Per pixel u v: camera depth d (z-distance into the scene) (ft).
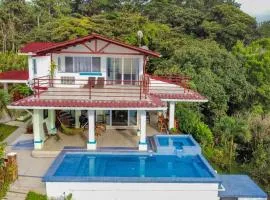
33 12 204.44
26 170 50.31
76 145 60.59
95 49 69.21
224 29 184.44
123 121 73.05
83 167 49.98
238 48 137.39
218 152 75.66
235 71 111.96
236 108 117.60
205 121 101.35
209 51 113.70
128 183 42.80
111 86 68.44
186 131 78.43
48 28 159.43
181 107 83.30
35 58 71.67
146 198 43.34
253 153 81.00
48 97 58.65
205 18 193.67
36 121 57.62
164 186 43.16
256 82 121.19
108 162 52.80
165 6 201.98
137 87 67.41
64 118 72.02
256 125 87.25
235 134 84.94
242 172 76.13
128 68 71.10
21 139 67.36
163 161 53.78
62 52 68.80
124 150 57.47
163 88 76.13
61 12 210.79
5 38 171.22
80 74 70.54
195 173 47.91
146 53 69.51
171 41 142.61
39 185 44.93
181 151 56.75
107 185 42.83
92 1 224.53
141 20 156.87
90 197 42.91
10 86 97.71
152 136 67.21
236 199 47.21
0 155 43.73
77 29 143.64
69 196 41.81
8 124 80.59
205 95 98.53
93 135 57.82
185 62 111.86
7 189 42.37
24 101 56.18
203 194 43.52
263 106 117.91
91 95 59.98
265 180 72.90
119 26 152.15
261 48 134.72
